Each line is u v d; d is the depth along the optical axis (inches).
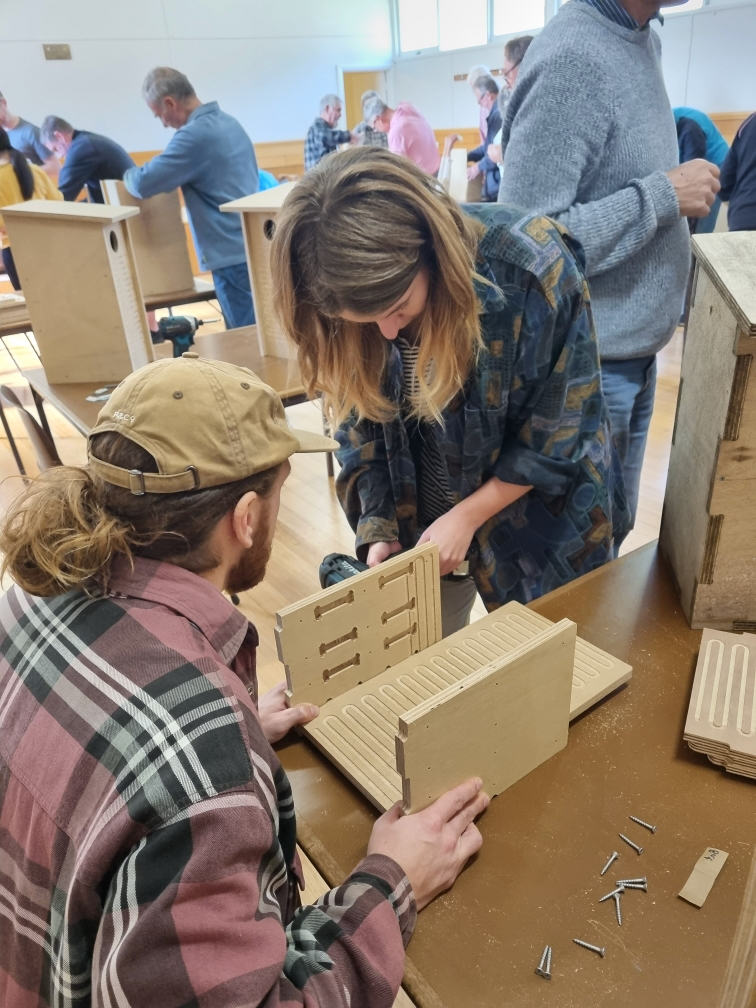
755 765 32.6
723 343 37.4
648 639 42.9
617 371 64.6
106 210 85.6
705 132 146.9
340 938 24.6
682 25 170.7
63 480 26.6
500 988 25.7
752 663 38.4
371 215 33.9
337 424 53.0
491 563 53.3
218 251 139.3
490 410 45.7
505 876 29.7
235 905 20.7
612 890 28.8
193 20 237.5
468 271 37.5
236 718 23.3
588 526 50.4
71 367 91.4
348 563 48.4
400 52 282.5
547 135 55.5
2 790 24.7
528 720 32.9
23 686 25.4
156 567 26.4
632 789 33.2
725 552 40.4
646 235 57.7
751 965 24.1
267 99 262.5
